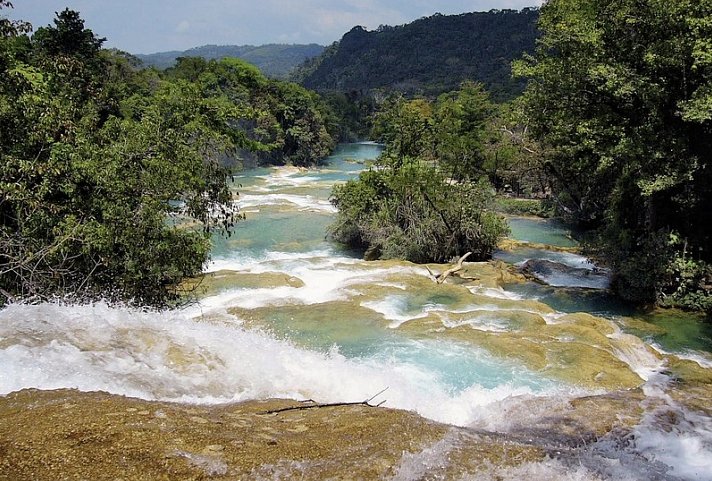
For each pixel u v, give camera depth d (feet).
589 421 31.35
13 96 48.26
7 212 48.11
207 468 16.51
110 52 205.98
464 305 60.85
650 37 65.87
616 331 54.65
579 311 65.82
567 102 74.13
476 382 41.93
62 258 46.52
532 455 20.72
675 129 65.10
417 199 90.38
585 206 116.98
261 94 260.62
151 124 53.11
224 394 28.09
